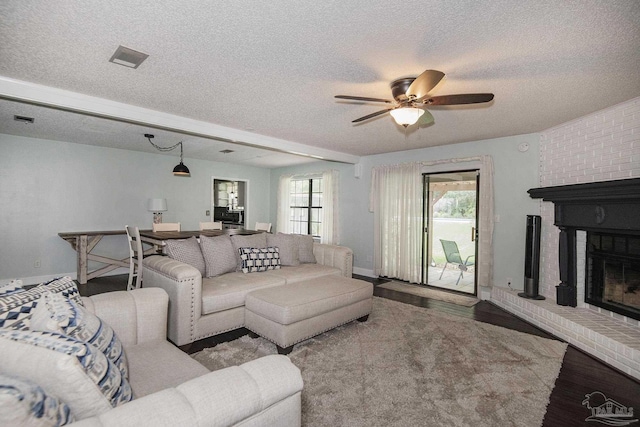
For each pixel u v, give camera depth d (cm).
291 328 265
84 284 499
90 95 296
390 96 290
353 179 631
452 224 770
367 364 253
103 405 98
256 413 105
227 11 168
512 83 256
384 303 422
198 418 91
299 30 186
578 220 329
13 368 92
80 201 532
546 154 400
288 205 776
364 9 165
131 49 210
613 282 311
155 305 189
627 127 299
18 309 127
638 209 269
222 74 248
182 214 658
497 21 173
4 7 164
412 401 206
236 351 271
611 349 258
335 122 380
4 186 469
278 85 269
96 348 110
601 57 213
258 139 442
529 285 382
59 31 188
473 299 451
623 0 153
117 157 569
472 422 187
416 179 528
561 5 158
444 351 279
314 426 180
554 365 257
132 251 449
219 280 331
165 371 149
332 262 439
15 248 479
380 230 575
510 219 435
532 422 188
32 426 75
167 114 350
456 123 374
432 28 181
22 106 330
